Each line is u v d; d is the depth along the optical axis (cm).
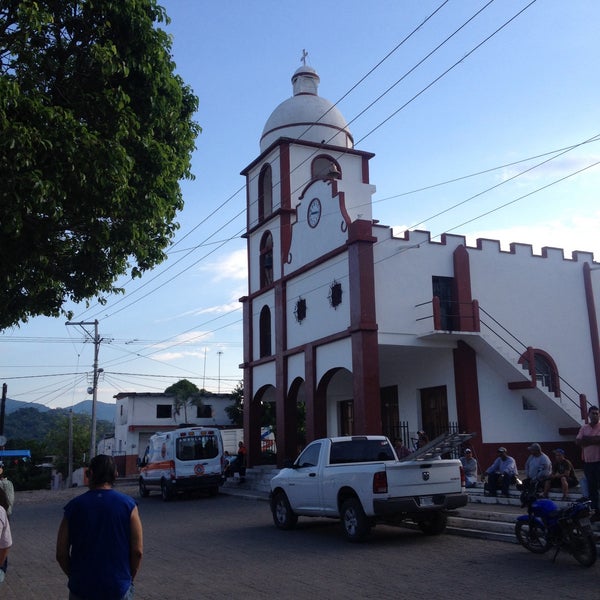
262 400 3228
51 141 932
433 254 2288
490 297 2341
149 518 1862
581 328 2488
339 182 2514
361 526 1210
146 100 1126
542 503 1025
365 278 2127
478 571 938
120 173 993
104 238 1076
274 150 2819
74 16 1043
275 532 1439
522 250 2442
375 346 2089
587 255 2577
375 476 1186
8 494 1072
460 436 1195
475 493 1648
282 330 2606
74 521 483
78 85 1065
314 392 2344
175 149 1205
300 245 2538
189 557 1168
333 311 2269
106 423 12525
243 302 3039
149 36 1094
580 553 943
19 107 924
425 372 2425
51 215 938
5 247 1004
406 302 2206
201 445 2525
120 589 468
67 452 6794
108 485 511
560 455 1448
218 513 1917
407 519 1334
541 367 2403
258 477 2683
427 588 851
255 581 944
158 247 1236
